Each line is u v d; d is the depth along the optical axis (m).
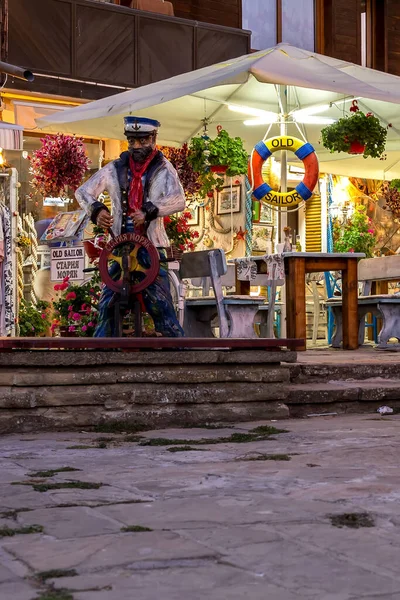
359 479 4.25
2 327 11.38
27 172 14.31
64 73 14.95
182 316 10.25
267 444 5.44
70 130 12.19
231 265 11.66
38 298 13.89
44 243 11.88
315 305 13.73
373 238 18.03
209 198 16.56
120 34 15.53
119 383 6.32
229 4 17.84
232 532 3.23
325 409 7.09
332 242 17.91
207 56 16.50
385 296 11.15
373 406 7.29
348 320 10.78
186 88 10.22
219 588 2.59
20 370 6.19
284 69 10.11
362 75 11.09
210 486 4.11
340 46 19.08
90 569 2.78
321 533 3.21
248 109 12.19
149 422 6.30
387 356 9.44
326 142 11.97
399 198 17.38
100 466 4.70
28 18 14.65
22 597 2.50
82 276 11.62
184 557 2.90
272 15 18.52
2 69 10.98
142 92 10.92
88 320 10.35
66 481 4.25
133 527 3.29
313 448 5.25
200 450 5.23
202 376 6.54
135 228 7.96
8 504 3.73
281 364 7.78
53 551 2.98
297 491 3.98
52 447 5.43
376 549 3.01
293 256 10.18
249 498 3.83
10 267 11.39
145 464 4.75
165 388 6.43
